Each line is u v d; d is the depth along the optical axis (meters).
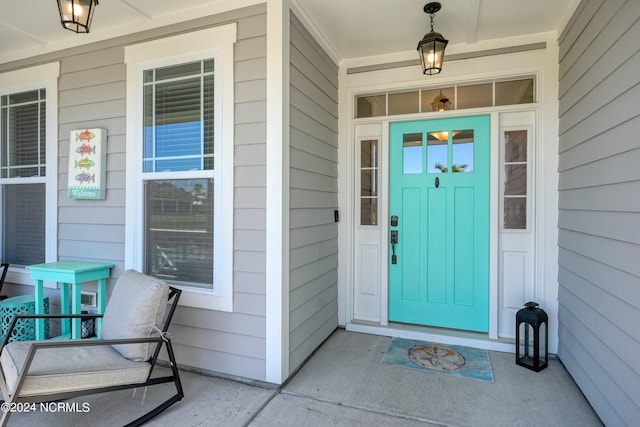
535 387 2.46
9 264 3.53
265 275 2.49
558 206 2.92
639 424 1.65
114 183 3.02
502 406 2.23
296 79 2.67
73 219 3.20
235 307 2.57
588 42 2.28
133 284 2.32
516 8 2.63
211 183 2.70
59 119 3.26
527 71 3.03
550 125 2.96
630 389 1.73
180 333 2.74
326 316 3.30
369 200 3.60
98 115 3.08
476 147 3.24
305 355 2.84
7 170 3.56
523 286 3.12
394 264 3.51
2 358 1.98
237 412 2.17
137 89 2.90
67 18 2.00
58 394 1.79
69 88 3.21
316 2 2.60
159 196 2.88
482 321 3.25
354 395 2.37
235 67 2.57
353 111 3.57
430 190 3.38
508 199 3.18
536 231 3.04
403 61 3.39
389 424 2.06
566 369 2.69
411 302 3.47
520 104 3.06
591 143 2.22
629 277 1.75
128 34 2.95
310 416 2.14
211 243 2.69
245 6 2.54
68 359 1.95
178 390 2.21
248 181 2.54
